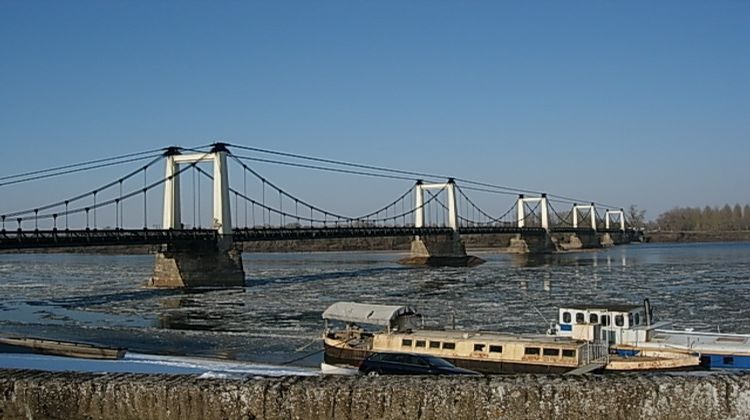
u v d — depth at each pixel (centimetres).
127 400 1363
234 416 1334
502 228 18538
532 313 5903
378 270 12769
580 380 1302
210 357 3984
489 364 3164
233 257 10200
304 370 3250
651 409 1273
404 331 3550
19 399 1394
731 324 5072
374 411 1314
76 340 4803
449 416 1302
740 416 1261
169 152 11056
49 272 13712
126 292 8988
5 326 5656
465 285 9025
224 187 10556
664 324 3569
